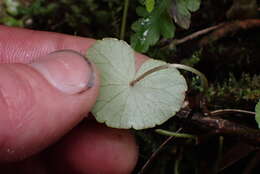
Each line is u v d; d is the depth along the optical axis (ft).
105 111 0.53
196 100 0.57
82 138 0.61
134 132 0.63
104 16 0.75
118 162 0.62
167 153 0.64
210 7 0.71
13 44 0.65
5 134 0.51
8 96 0.51
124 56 0.54
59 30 0.78
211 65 0.68
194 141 0.60
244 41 0.68
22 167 0.64
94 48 0.54
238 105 0.63
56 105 0.52
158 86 0.53
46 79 0.52
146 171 0.65
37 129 0.52
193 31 0.71
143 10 0.61
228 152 0.62
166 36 0.61
